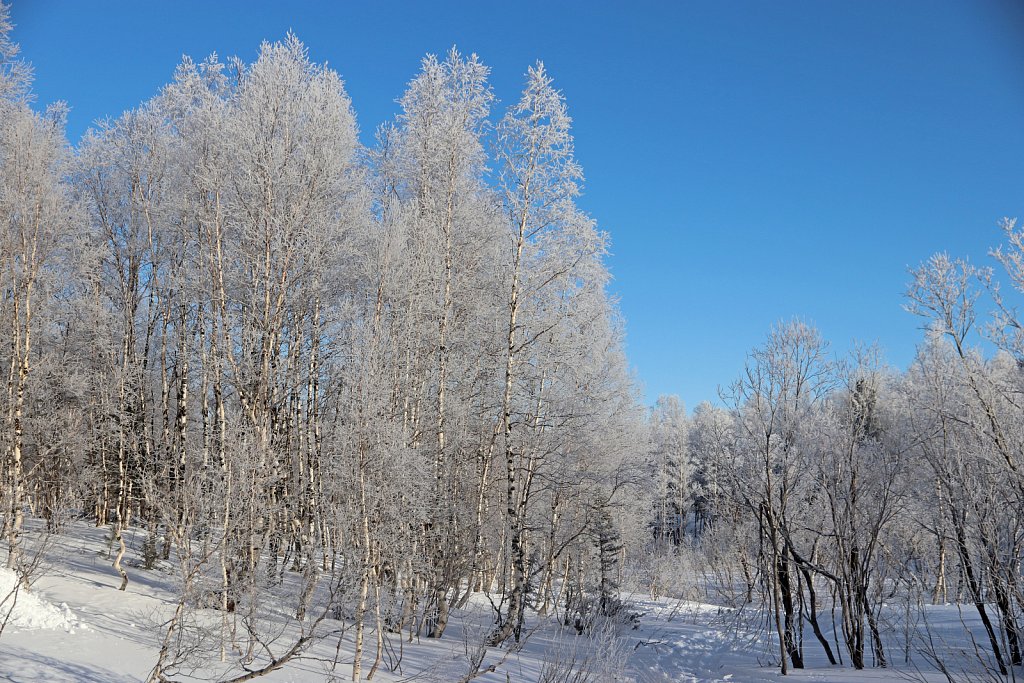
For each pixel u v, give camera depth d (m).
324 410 14.55
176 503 10.99
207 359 14.52
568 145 13.61
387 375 11.46
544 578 18.00
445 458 13.91
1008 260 10.12
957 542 10.70
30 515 17.78
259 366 13.23
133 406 17.34
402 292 13.39
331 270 14.99
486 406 15.38
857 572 13.09
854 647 12.59
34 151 15.16
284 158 13.66
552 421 14.55
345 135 15.26
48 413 16.30
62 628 9.36
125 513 17.09
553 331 14.75
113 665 8.29
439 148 15.55
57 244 16.44
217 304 14.12
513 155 13.62
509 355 13.59
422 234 14.17
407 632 13.00
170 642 8.73
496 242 14.95
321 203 13.85
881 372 14.35
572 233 13.45
